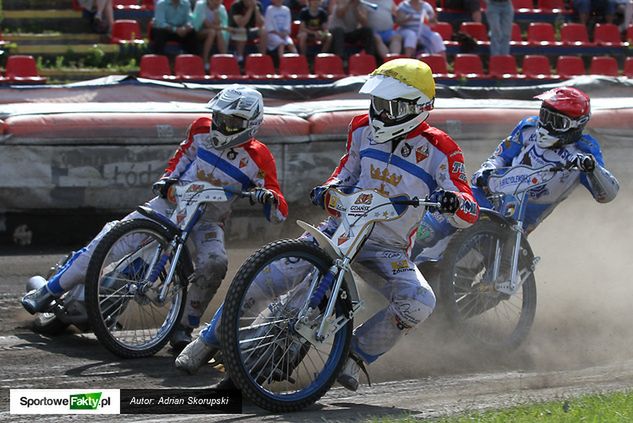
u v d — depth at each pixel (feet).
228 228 85.87
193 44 126.00
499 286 56.08
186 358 46.44
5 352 52.44
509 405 43.93
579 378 51.55
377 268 46.14
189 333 54.90
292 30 139.44
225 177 53.93
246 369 41.65
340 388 48.91
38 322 57.11
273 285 43.88
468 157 93.97
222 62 122.31
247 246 85.46
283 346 43.88
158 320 58.85
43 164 81.30
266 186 54.03
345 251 43.70
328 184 46.39
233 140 52.95
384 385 49.57
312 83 125.90
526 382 50.42
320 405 45.11
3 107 83.76
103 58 131.23
